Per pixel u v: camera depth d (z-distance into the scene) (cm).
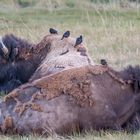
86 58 3050
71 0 7325
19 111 2542
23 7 7431
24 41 3441
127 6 6875
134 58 4222
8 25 5869
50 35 3266
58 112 2533
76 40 3131
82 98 2562
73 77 2608
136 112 2684
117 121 2630
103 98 2605
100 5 6925
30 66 3334
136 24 5594
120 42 4709
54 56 3112
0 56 3403
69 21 6225
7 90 3362
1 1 7500
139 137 2548
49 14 6700
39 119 2525
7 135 2555
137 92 2689
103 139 2519
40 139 2481
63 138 2519
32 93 2564
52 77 2614
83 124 2564
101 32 5153
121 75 2698
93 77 2631
